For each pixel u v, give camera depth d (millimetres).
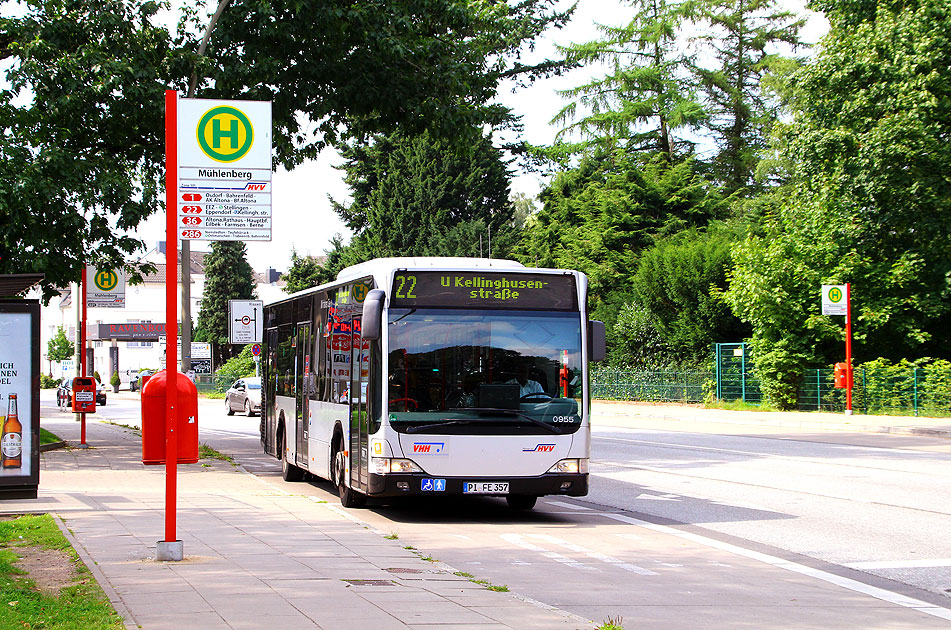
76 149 22062
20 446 11094
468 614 6793
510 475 12227
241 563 8672
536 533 11758
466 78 23250
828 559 10133
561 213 58000
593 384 49125
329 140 24391
